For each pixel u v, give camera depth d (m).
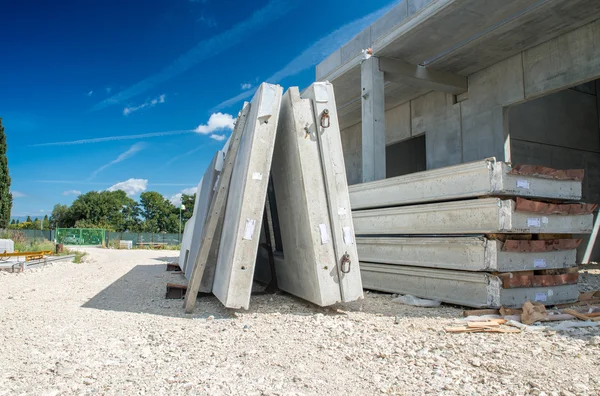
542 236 5.20
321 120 5.08
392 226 6.30
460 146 13.07
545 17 9.38
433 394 2.41
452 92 13.12
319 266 4.86
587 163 13.64
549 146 12.87
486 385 2.52
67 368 2.93
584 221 5.45
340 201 5.05
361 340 3.61
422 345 3.42
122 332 4.04
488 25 9.62
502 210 4.68
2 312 5.17
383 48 10.76
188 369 2.91
